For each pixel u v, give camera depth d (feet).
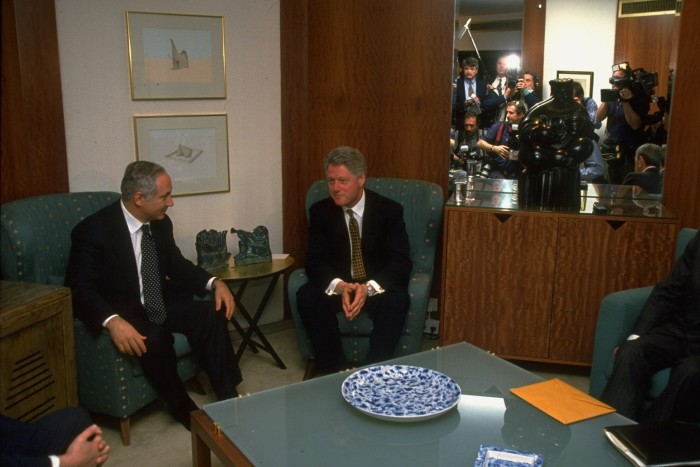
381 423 5.96
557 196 9.55
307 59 10.78
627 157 10.11
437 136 10.84
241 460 5.38
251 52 10.48
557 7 10.04
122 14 9.24
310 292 8.95
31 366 7.03
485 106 10.55
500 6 10.24
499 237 9.52
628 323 7.77
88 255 7.91
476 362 7.16
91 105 9.20
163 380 7.97
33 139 8.69
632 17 9.73
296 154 11.07
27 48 8.46
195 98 10.07
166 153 9.94
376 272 9.39
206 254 9.69
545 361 9.74
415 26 10.56
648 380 7.26
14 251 7.87
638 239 9.04
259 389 9.34
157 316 8.46
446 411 5.94
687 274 7.48
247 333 9.98
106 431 8.25
